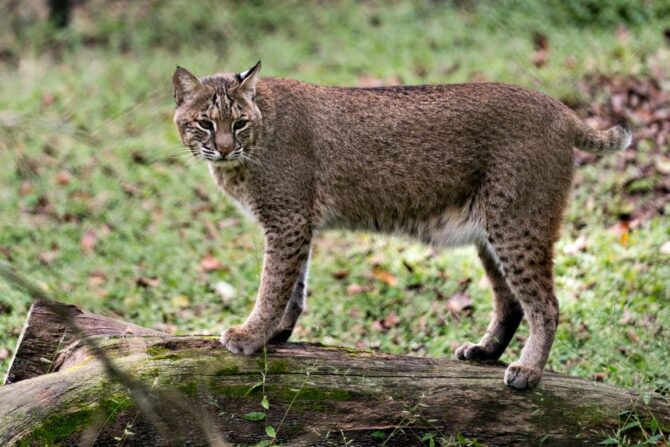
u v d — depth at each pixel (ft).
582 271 43.78
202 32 90.74
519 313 33.71
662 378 32.71
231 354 29.22
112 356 29.17
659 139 54.34
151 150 63.16
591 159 53.83
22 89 77.56
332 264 47.80
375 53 77.61
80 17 94.68
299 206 32.86
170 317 43.27
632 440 27.14
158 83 76.18
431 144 32.65
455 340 38.93
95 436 25.94
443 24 82.07
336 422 26.86
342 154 33.14
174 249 50.93
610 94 61.52
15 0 94.43
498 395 28.12
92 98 73.20
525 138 31.65
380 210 33.71
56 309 21.39
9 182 56.95
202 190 57.93
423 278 45.62
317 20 89.51
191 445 26.09
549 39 73.67
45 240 51.93
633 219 48.06
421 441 26.68
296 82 34.01
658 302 39.60
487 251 33.42
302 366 28.48
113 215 54.95
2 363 38.01
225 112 31.99
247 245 51.13
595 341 37.22
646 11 75.87
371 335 40.91
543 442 26.81
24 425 26.18
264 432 26.55
